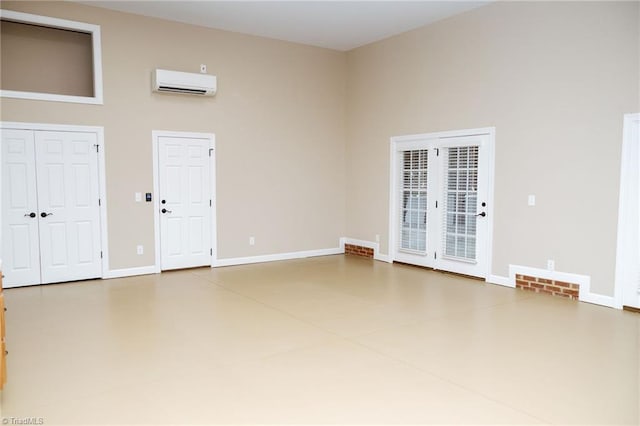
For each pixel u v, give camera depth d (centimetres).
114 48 588
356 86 776
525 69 532
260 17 618
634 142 447
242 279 600
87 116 575
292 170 749
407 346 362
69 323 417
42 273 561
